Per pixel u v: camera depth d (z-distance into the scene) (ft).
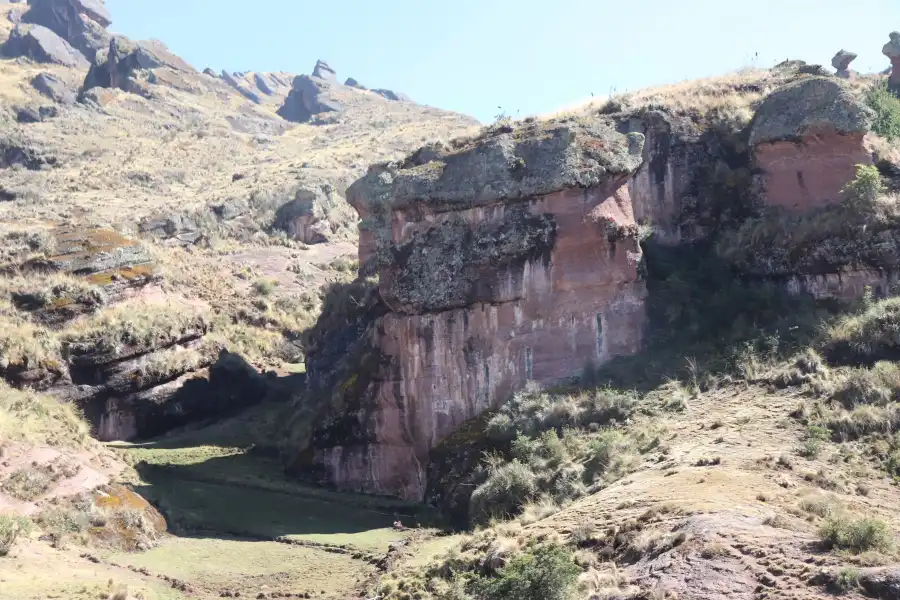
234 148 399.65
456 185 110.83
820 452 74.90
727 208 121.29
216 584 76.23
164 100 455.22
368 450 112.47
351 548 85.97
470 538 75.46
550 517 73.92
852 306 101.35
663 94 139.85
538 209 107.96
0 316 141.18
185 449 134.00
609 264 106.93
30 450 94.84
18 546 75.61
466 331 108.47
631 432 88.69
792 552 53.06
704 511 60.54
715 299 108.06
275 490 110.73
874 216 105.50
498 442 98.12
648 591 52.03
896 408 79.61
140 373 148.05
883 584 47.44
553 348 105.60
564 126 110.42
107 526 87.15
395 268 113.29
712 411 88.58
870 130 119.44
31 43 504.84
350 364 123.54
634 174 124.47
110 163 335.67
